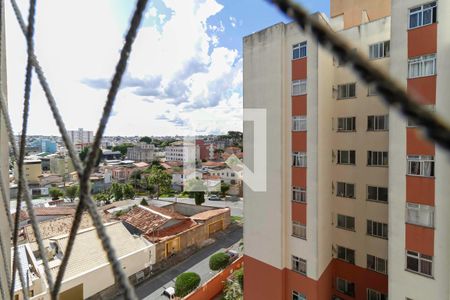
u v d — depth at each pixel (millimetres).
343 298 13008
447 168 8086
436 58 8133
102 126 1221
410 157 8750
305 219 11633
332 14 14523
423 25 8383
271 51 12211
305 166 11602
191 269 23188
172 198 48906
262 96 12633
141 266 21641
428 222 8453
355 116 12469
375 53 11812
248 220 13398
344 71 12648
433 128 541
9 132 2170
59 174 59500
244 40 13266
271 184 12445
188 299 16766
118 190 48312
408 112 577
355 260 12602
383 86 593
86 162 1271
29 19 1664
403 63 8758
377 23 11734
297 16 705
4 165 4469
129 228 27750
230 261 23344
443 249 8180
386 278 11727
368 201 12172
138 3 1074
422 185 8508
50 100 1569
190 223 28750
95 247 20297
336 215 13141
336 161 13062
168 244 24875
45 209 33719
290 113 11953
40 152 66250
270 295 12539
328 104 12242
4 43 3441
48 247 20016
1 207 4129
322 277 11844
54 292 1597
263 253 12812
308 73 11312
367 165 12172
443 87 8016
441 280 8211
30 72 1831
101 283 18594
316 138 11211
